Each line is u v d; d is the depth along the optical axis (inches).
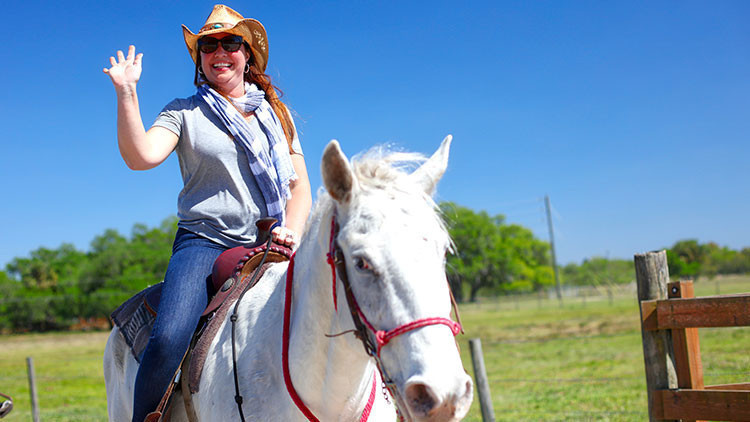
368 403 80.3
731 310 99.7
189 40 108.0
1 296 1691.7
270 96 115.6
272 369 82.0
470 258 2613.2
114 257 1829.5
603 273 2410.2
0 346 1277.1
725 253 2160.4
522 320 1022.4
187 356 91.3
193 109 101.2
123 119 84.7
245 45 111.4
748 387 109.7
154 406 88.5
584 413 266.2
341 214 67.1
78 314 1706.4
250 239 101.7
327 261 71.7
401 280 60.7
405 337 59.6
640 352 486.0
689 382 108.0
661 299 111.0
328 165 65.3
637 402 283.9
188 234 100.3
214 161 99.0
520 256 2797.7
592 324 792.9
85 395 473.1
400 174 68.4
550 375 411.8
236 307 88.6
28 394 487.2
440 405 55.6
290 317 81.7
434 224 64.3
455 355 59.1
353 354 72.5
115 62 85.8
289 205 110.9
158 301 102.6
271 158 102.9
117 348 114.2
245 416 80.7
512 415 283.9
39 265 2069.4
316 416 77.8
